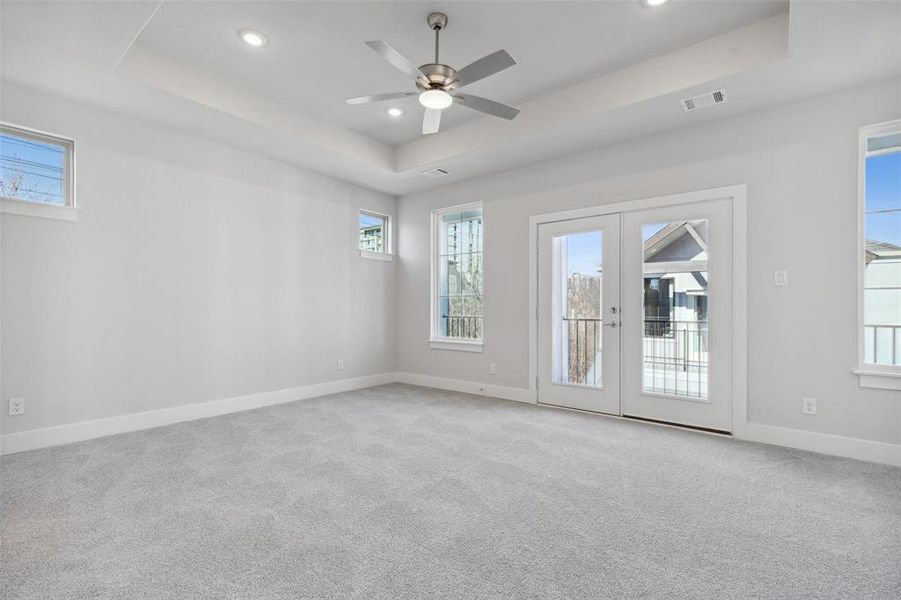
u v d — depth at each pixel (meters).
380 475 2.66
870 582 1.64
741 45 2.85
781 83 2.98
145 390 3.68
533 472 2.72
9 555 1.80
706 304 3.63
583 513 2.19
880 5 2.19
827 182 3.12
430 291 5.68
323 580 1.65
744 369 3.41
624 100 3.33
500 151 4.31
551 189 4.54
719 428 3.54
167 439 3.36
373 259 5.72
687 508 2.25
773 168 3.32
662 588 1.61
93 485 2.49
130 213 3.60
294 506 2.26
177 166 3.88
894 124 2.91
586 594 1.58
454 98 2.76
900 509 2.23
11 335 3.03
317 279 5.04
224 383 4.20
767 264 3.34
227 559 1.79
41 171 3.23
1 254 3.00
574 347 4.39
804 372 3.19
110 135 3.49
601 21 2.77
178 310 3.89
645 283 3.95
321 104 3.95
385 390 5.34
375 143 4.82
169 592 1.58
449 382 5.41
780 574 1.69
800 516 2.16
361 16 2.71
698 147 3.65
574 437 3.43
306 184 4.93
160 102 3.33
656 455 3.03
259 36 2.93
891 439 2.88
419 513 2.19
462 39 2.96
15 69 2.86
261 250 4.51
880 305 2.99
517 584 1.63
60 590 1.59
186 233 3.94
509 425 3.77
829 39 2.49
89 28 2.44
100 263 3.44
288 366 4.74
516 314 4.81
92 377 3.39
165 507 2.23
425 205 5.74
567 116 3.64
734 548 1.88
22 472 2.67
